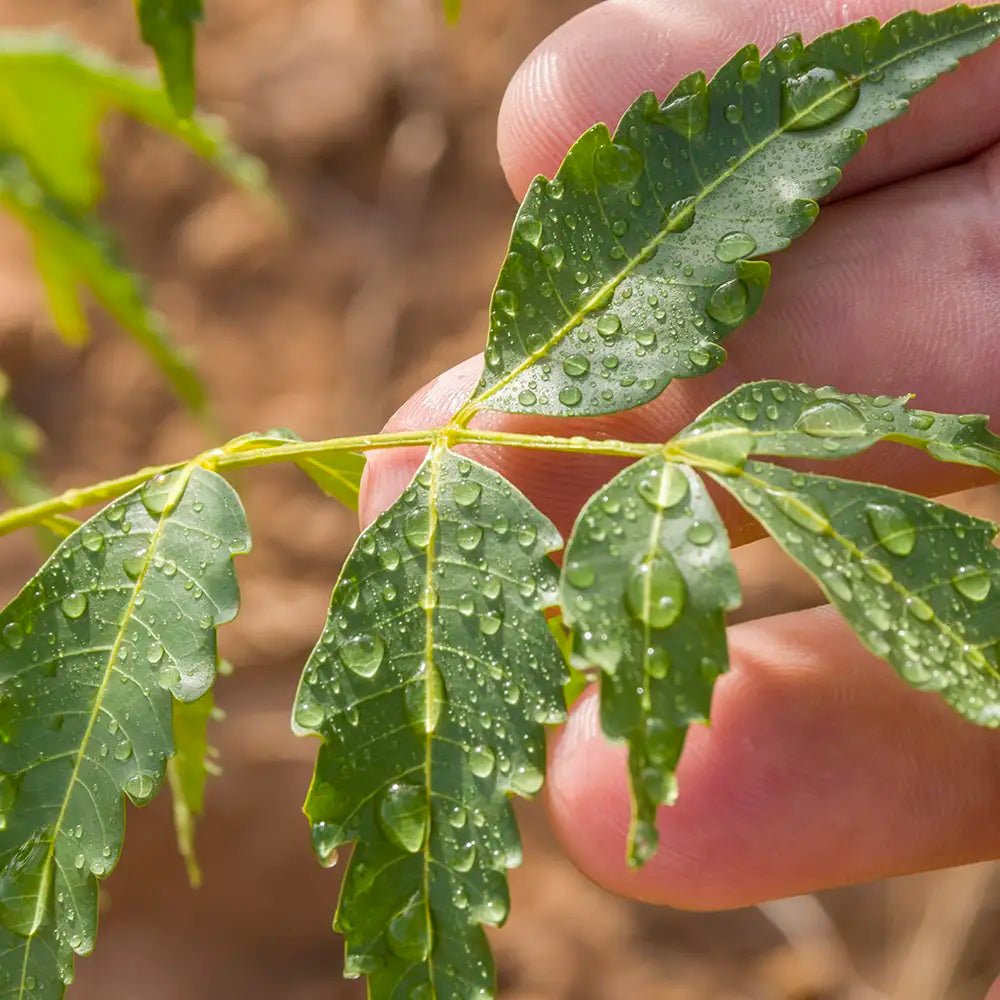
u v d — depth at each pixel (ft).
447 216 1.75
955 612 0.56
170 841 1.41
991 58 0.68
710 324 0.60
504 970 1.41
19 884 0.58
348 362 1.69
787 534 0.56
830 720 0.66
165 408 1.67
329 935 1.45
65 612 0.59
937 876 1.45
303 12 1.85
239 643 1.50
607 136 0.61
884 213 0.69
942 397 0.68
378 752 0.57
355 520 1.59
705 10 0.69
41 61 0.80
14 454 0.83
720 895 0.67
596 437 0.67
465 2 1.80
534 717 0.57
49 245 0.87
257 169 0.88
